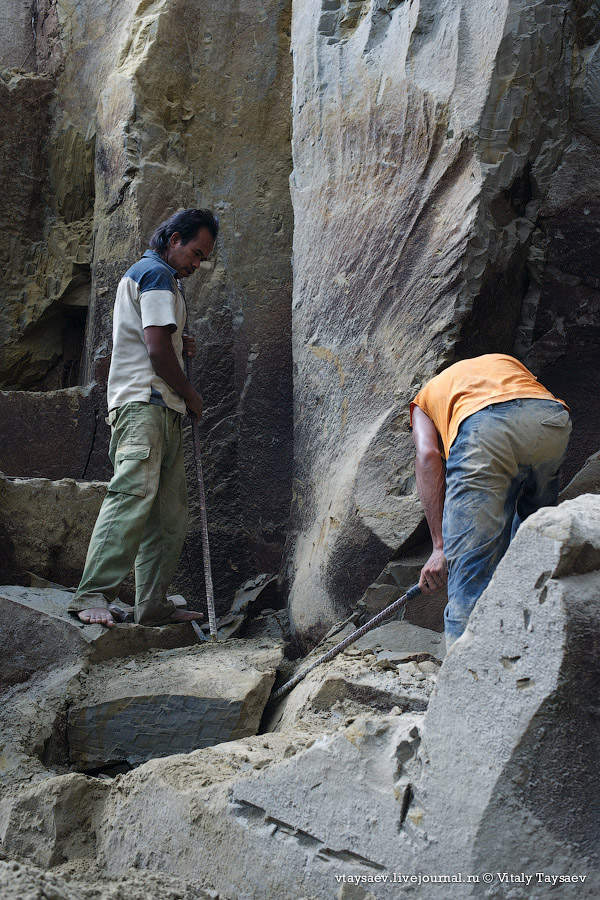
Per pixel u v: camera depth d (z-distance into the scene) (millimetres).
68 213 6203
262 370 5293
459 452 2770
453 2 4082
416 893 1935
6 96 6156
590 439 3996
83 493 4582
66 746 3209
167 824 2432
